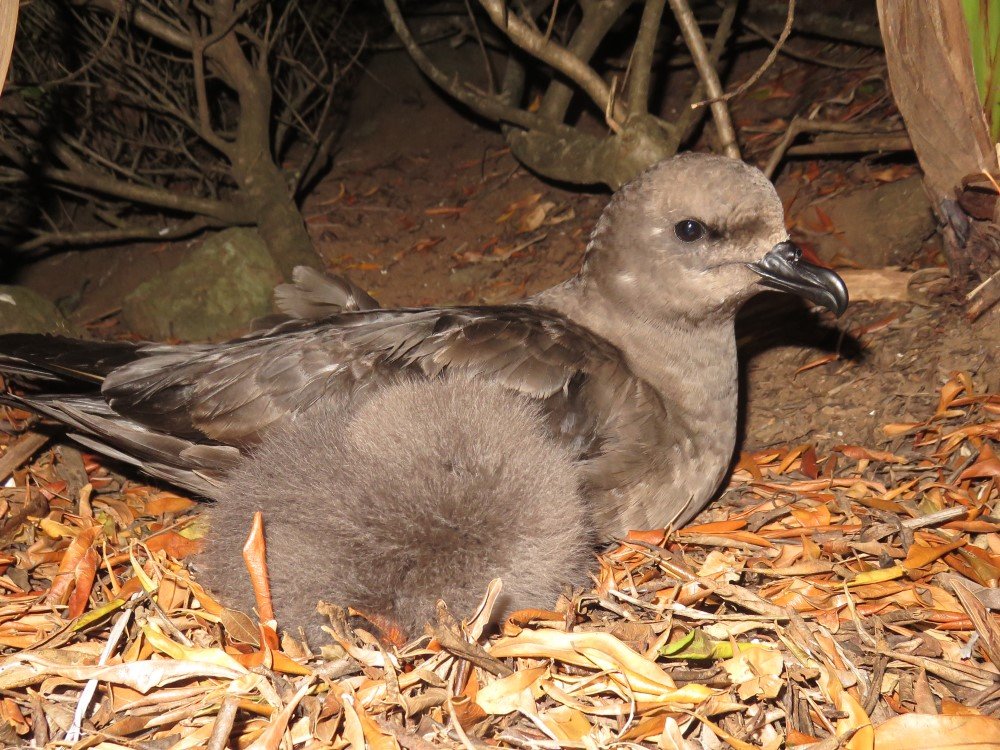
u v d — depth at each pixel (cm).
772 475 50
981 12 48
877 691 37
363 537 39
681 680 38
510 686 37
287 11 83
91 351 49
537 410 44
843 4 85
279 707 37
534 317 47
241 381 46
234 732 37
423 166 93
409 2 100
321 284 51
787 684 37
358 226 86
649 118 66
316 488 39
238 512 40
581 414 45
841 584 42
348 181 92
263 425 45
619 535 45
